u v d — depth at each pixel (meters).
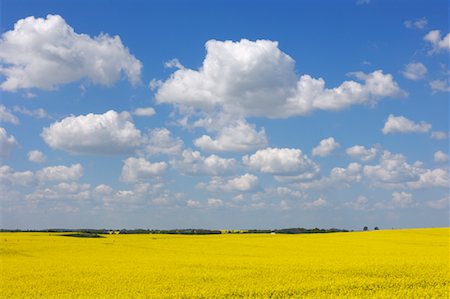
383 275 28.45
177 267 32.88
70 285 25.19
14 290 23.92
